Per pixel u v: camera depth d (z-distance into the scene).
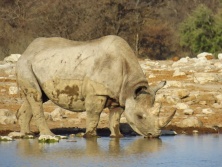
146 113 42.69
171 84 64.12
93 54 43.19
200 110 54.72
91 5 123.00
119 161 36.84
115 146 41.09
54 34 121.88
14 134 44.41
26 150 39.84
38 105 43.91
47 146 41.12
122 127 46.91
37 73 43.72
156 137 43.69
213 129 47.84
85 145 41.38
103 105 43.31
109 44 43.22
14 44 116.75
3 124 48.97
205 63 80.56
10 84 66.12
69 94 43.47
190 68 77.06
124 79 42.94
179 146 41.38
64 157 37.78
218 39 122.62
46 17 122.44
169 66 81.81
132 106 42.62
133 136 44.88
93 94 43.06
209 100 57.84
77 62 43.22
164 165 36.16
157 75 71.75
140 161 37.03
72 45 43.91
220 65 78.69
